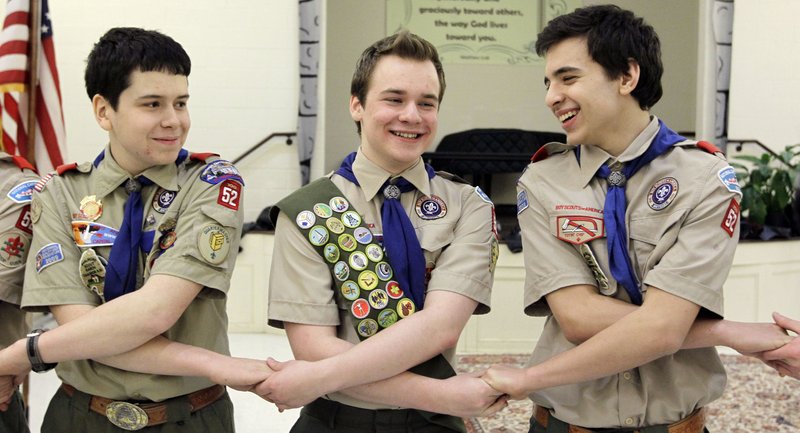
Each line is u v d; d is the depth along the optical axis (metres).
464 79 7.44
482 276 1.47
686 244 1.34
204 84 5.50
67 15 5.36
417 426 1.44
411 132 1.42
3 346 1.66
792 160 5.88
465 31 7.40
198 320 1.54
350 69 7.40
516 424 3.28
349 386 1.33
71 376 1.54
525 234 1.52
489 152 6.95
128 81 1.42
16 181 1.66
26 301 1.46
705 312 1.37
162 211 1.52
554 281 1.43
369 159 1.50
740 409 3.47
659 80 1.42
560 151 1.56
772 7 5.89
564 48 1.40
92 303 1.49
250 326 4.92
